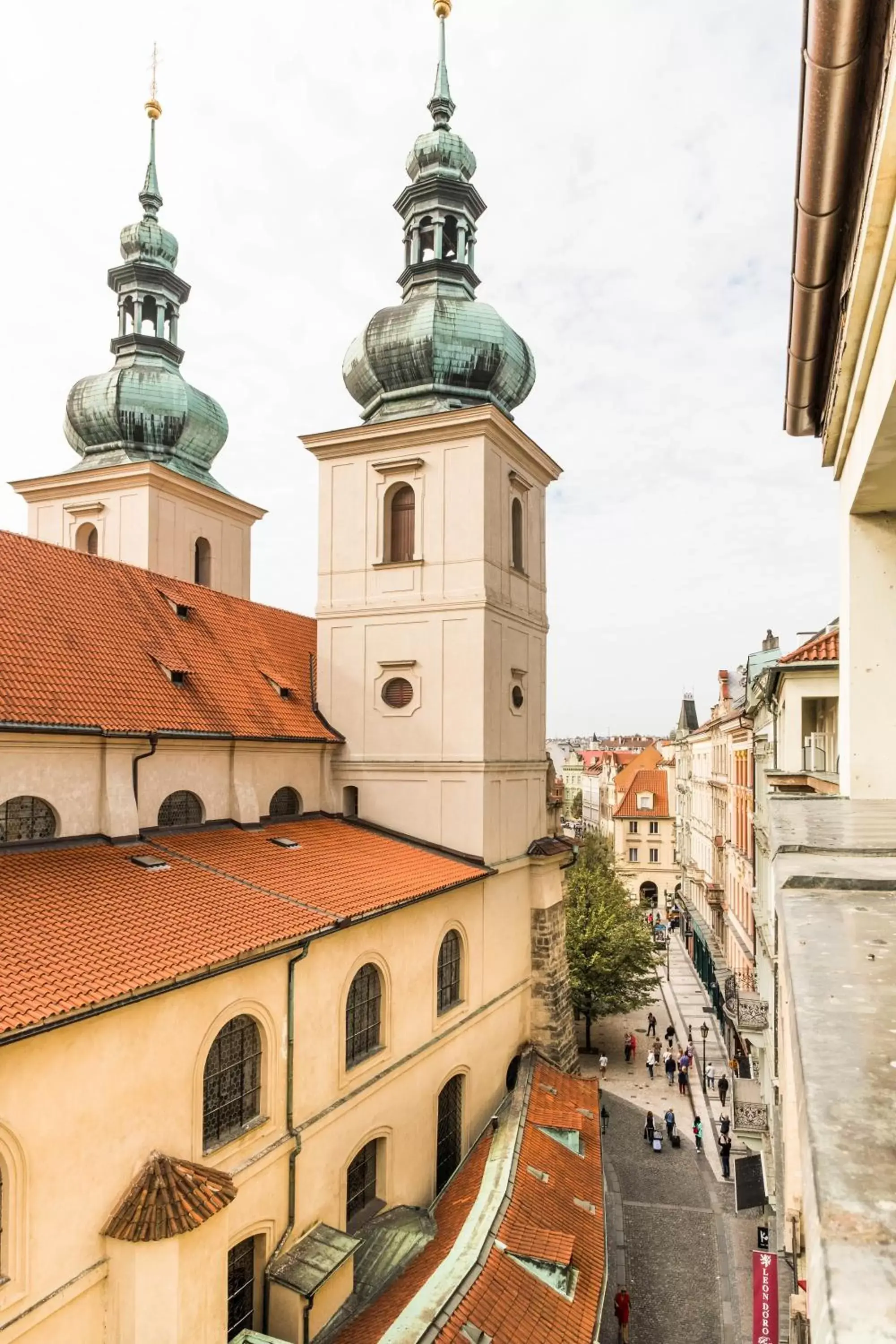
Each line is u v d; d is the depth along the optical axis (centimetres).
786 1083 761
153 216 3941
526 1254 1934
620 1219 2928
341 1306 1850
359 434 3198
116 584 2741
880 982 253
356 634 3209
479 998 2877
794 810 680
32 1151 1327
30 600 2356
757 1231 2839
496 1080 2981
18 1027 1252
